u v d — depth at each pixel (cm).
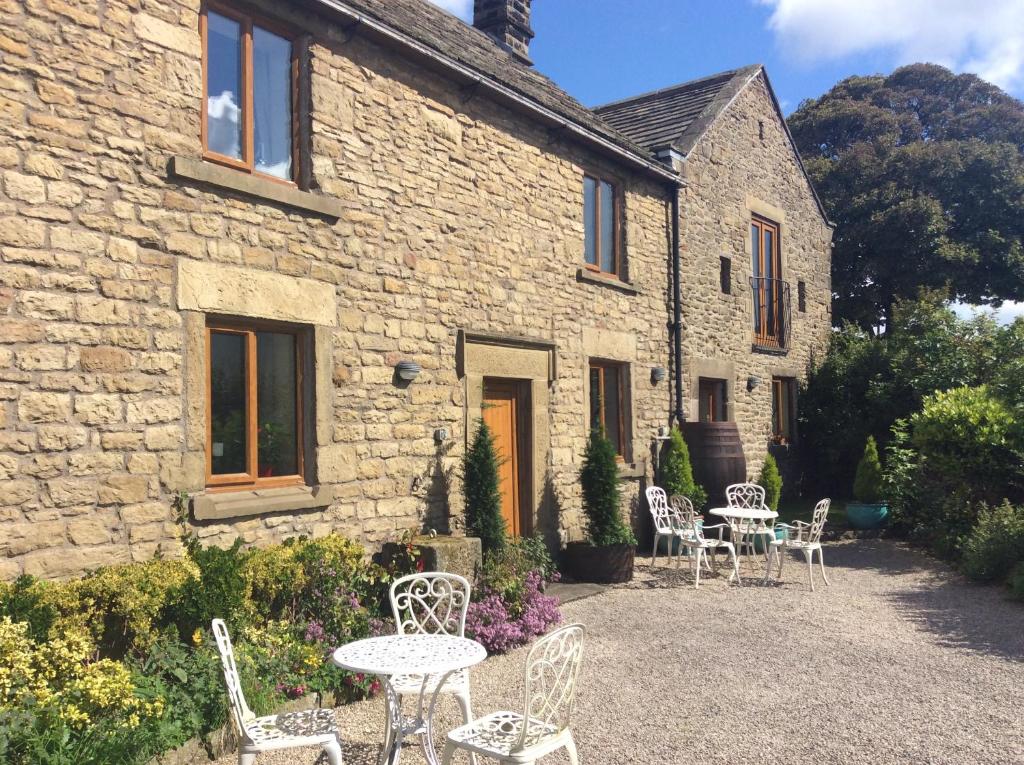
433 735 442
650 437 1035
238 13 585
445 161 738
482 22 1129
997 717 460
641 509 1028
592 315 938
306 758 411
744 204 1263
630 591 810
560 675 341
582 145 921
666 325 1073
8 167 449
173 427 517
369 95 666
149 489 503
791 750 416
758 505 1088
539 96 855
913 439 1080
